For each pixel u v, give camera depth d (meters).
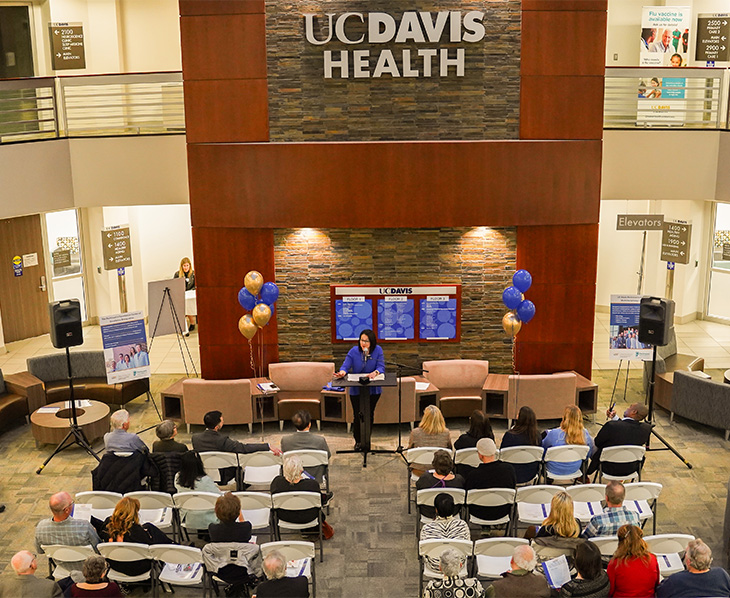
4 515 8.90
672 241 13.55
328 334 11.61
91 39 14.89
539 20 10.52
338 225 11.01
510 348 11.66
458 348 11.67
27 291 15.02
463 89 10.73
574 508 7.62
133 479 8.02
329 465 9.93
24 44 15.05
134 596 7.34
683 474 9.64
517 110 10.80
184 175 11.83
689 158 11.81
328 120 10.86
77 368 11.97
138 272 16.05
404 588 7.49
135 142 11.77
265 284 10.73
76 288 15.70
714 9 14.69
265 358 11.67
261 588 5.96
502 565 6.81
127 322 10.68
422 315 11.50
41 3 14.85
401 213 10.94
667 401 11.20
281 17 10.59
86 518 7.59
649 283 15.87
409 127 10.86
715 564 7.88
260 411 10.91
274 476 8.40
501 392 10.81
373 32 10.53
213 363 11.69
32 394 11.30
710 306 15.88
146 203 11.95
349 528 8.52
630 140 11.77
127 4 14.92
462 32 10.57
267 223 11.06
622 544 6.04
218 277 11.40
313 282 11.45
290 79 10.75
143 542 6.84
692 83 13.11
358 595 7.39
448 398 10.99
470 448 8.19
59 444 10.35
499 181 10.85
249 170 10.90
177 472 8.27
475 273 11.41
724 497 9.10
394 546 8.17
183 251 16.69
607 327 15.73
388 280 11.45
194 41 10.67
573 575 6.73
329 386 10.88
